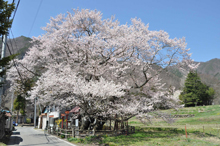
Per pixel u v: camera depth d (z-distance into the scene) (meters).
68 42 17.86
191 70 19.20
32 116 74.50
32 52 19.69
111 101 16.98
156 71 19.95
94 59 18.08
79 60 17.80
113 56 17.91
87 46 17.08
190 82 55.44
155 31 18.58
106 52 17.66
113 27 20.19
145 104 17.41
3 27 10.20
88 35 18.75
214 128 22.95
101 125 19.95
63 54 19.14
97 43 16.89
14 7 9.95
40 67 21.38
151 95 18.58
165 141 13.16
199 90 53.91
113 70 18.56
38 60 20.06
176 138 14.44
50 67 17.81
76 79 15.61
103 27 19.81
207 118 33.47
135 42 17.22
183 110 44.28
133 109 15.55
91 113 15.66
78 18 18.86
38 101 18.52
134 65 18.97
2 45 12.42
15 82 21.94
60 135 18.95
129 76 19.86
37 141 15.10
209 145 11.33
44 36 20.50
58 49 19.17
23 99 56.16
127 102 17.61
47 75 16.73
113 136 16.41
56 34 17.91
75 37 19.44
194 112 41.47
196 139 14.13
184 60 18.64
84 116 16.42
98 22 19.42
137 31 19.31
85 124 18.88
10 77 20.94
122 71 17.97
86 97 14.39
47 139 16.70
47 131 26.20
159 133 18.91
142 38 18.19
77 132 16.47
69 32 18.23
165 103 19.52
